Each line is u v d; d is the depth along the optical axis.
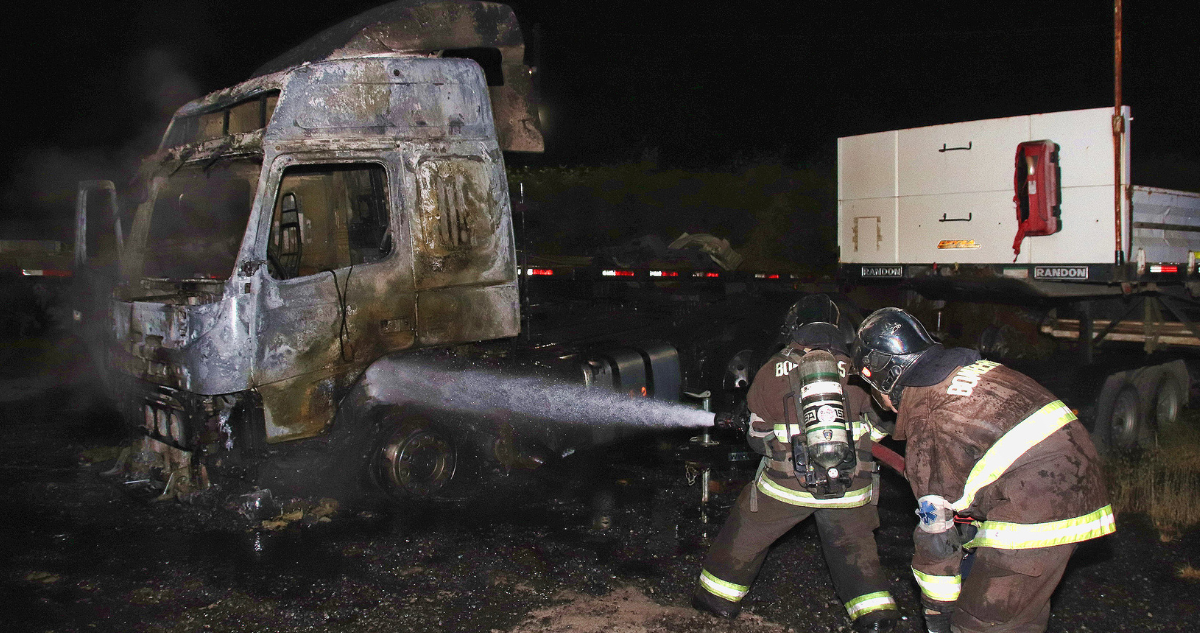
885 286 7.43
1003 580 2.46
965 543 2.63
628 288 7.79
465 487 5.61
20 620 3.71
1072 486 2.44
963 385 2.57
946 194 6.84
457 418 5.54
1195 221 7.19
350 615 3.76
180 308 4.56
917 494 2.64
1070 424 2.51
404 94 5.10
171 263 5.52
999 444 2.46
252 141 4.77
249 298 4.54
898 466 3.35
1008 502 2.46
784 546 4.64
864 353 2.75
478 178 5.39
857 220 7.53
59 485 5.61
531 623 3.68
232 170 5.18
